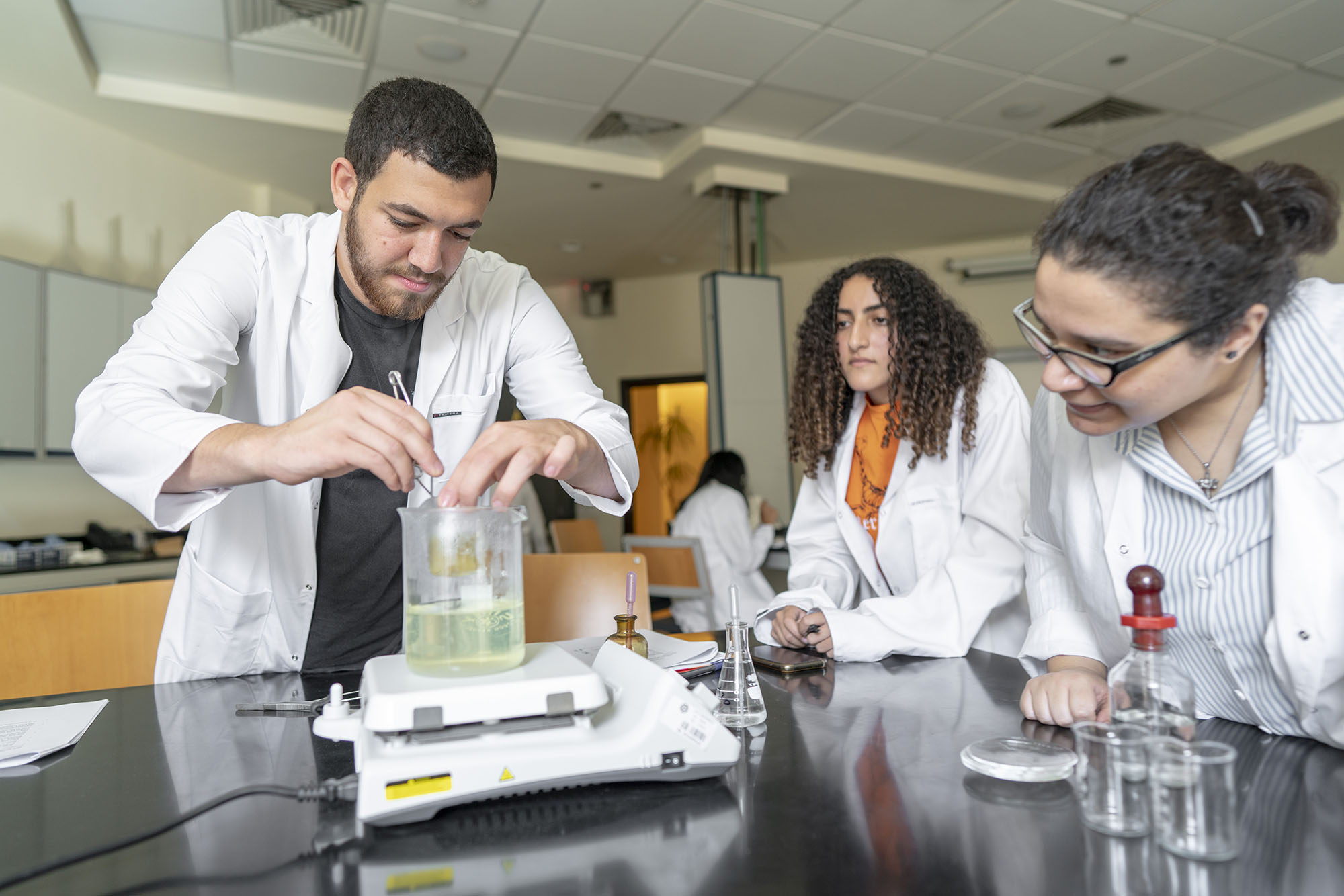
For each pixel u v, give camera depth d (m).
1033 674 1.12
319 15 3.45
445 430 1.35
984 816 0.65
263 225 1.28
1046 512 1.08
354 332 1.31
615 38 3.67
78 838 0.64
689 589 3.07
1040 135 4.82
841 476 1.68
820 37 3.71
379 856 0.60
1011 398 1.51
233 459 0.92
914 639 1.25
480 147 1.05
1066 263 0.68
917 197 5.59
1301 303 0.77
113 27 3.42
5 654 1.29
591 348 7.65
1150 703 0.68
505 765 0.65
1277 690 0.85
